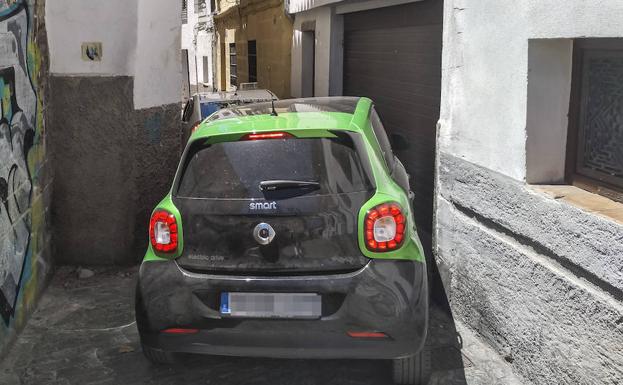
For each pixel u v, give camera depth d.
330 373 3.95
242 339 3.35
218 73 23.92
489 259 4.09
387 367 4.00
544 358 3.51
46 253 5.41
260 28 16.95
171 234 3.49
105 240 5.89
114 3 5.56
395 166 4.61
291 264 3.34
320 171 3.46
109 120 5.71
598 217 3.01
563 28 3.30
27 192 4.80
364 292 3.27
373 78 9.09
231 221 3.40
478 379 3.83
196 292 3.41
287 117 3.84
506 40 3.86
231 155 3.57
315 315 3.29
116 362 4.15
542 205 3.47
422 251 3.56
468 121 4.37
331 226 3.34
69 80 5.61
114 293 5.32
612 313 2.94
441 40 6.18
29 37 4.95
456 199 4.56
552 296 3.40
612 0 2.93
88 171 5.75
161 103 6.25
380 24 8.62
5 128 4.27
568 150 3.69
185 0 29.52
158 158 6.23
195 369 4.04
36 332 4.57
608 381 2.99
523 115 3.69
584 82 3.55
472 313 4.38
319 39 12.07
